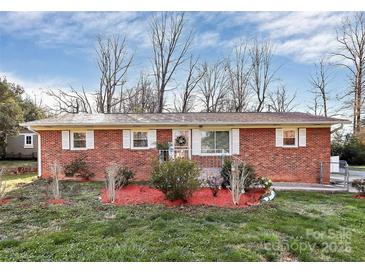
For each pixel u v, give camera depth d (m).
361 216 6.17
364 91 24.12
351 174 13.80
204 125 12.32
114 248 4.21
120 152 12.52
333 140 21.88
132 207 6.89
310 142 12.22
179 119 12.82
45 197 8.23
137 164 12.51
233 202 7.36
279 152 12.30
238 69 29.20
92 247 4.31
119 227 5.22
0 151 22.73
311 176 12.16
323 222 5.63
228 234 4.85
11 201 7.66
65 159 12.51
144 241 4.53
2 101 23.17
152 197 8.09
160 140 12.54
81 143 12.61
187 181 7.27
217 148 12.49
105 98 28.08
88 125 12.21
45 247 4.32
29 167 16.50
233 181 7.45
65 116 14.18
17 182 11.69
